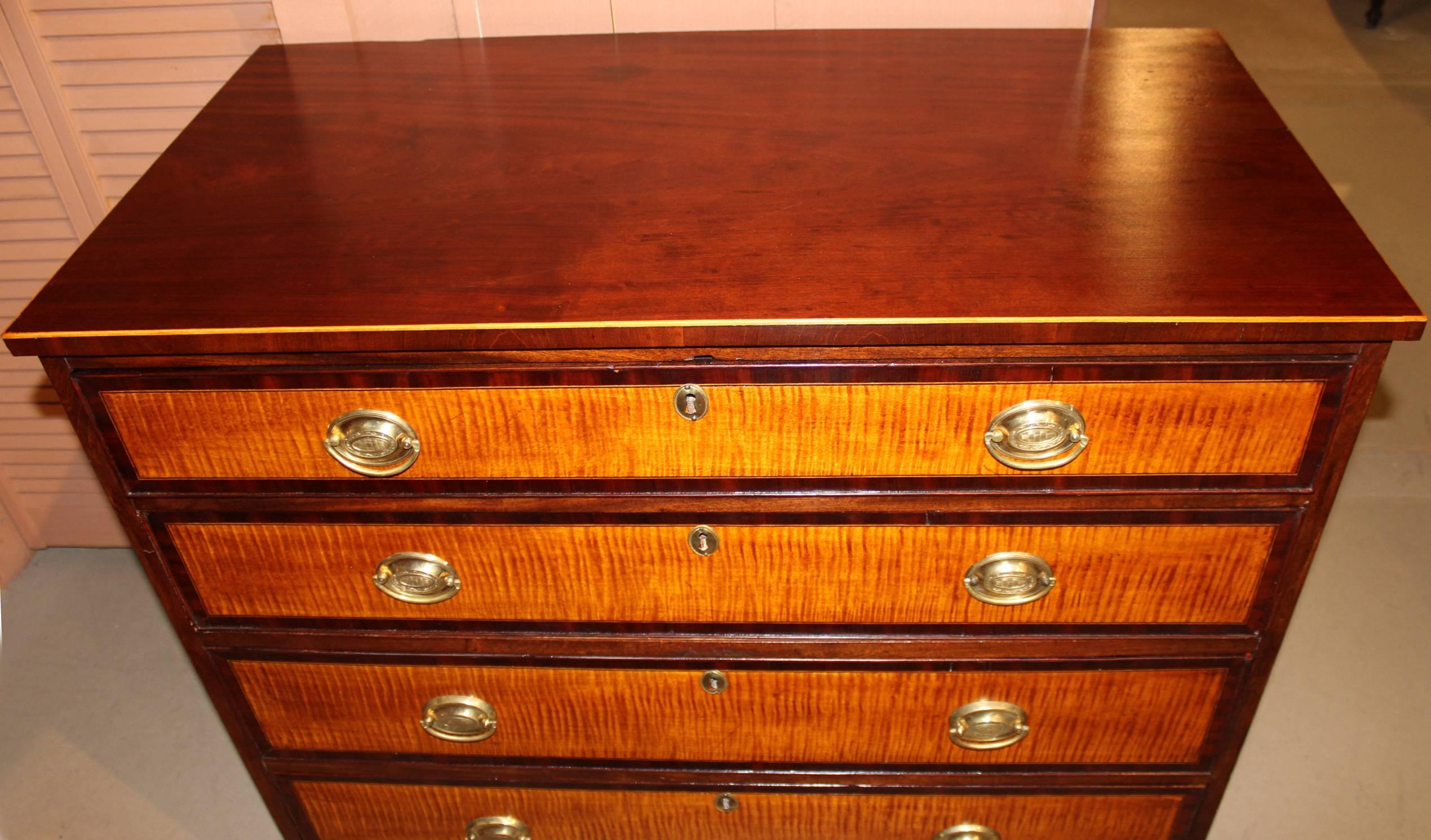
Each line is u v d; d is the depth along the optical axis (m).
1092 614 1.04
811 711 1.14
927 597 1.04
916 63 1.22
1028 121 1.10
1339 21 3.34
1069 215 0.96
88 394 0.93
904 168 1.04
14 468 1.77
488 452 0.95
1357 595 1.73
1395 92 2.94
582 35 1.32
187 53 1.35
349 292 0.90
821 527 0.99
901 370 0.88
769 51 1.26
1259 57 3.16
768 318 0.85
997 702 1.12
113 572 1.87
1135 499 0.96
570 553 1.02
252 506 1.00
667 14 1.36
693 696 1.13
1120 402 0.89
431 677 1.13
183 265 0.95
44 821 1.51
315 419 0.94
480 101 1.18
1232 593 1.02
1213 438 0.91
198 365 0.91
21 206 1.48
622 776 1.22
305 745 1.21
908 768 1.19
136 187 1.05
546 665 1.11
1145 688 1.09
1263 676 1.08
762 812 1.25
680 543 1.01
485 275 0.92
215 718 1.64
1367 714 1.56
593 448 0.94
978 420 0.91
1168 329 0.83
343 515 1.00
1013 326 0.84
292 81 1.24
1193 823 1.23
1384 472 1.92
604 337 0.86
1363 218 2.40
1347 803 1.45
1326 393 0.88
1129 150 1.05
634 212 0.99
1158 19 3.40
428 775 1.23
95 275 0.94
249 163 1.09
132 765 1.58
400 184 1.05
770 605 1.05
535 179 1.04
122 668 1.72
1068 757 1.17
